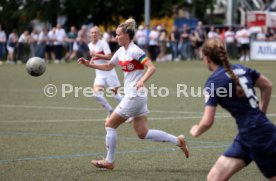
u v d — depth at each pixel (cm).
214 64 1833
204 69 9069
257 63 10344
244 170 2542
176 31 11769
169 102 5112
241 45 11338
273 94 5756
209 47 1816
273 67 9331
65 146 3083
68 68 9238
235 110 1803
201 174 2470
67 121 4000
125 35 2533
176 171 2522
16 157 2788
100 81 3988
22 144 3131
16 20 14125
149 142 3219
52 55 11081
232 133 3509
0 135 3425
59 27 11000
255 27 12669
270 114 4372
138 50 2508
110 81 4000
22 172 2473
